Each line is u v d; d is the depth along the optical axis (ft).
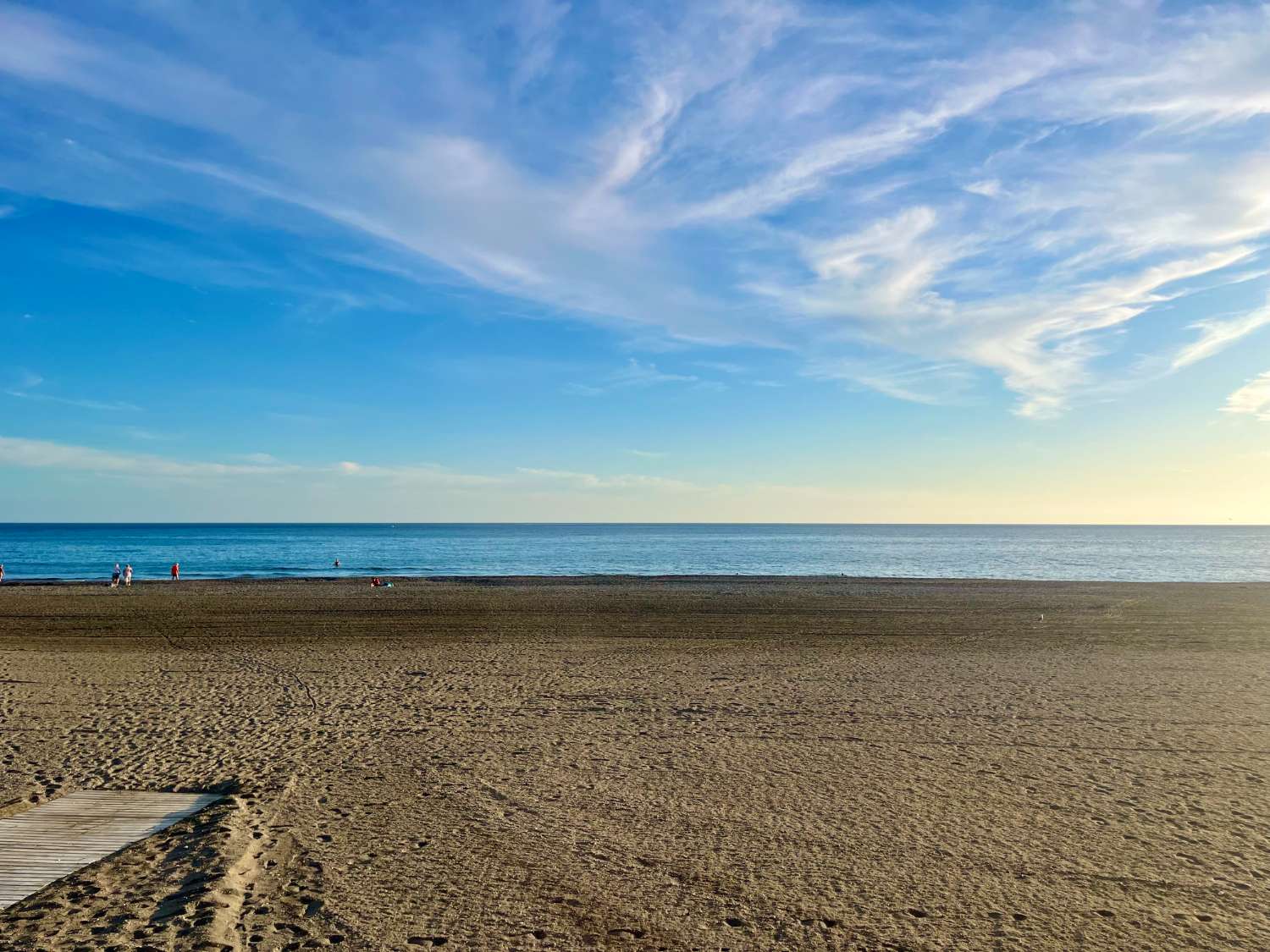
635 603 84.33
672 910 17.66
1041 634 62.75
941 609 79.97
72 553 232.12
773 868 19.83
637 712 36.17
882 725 33.86
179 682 42.60
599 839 21.61
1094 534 620.90
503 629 64.75
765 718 34.96
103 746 30.22
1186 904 17.94
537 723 34.17
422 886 18.74
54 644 56.70
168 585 109.40
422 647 55.01
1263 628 67.26
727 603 85.46
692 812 23.65
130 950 15.51
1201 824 22.68
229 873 18.90
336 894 18.25
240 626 66.08
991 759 29.01
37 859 19.93
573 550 265.34
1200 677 44.75
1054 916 17.38
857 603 85.15
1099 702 38.19
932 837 21.81
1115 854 20.66
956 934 16.60
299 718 34.73
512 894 18.38
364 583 113.19
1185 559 223.92
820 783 26.35
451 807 23.98
